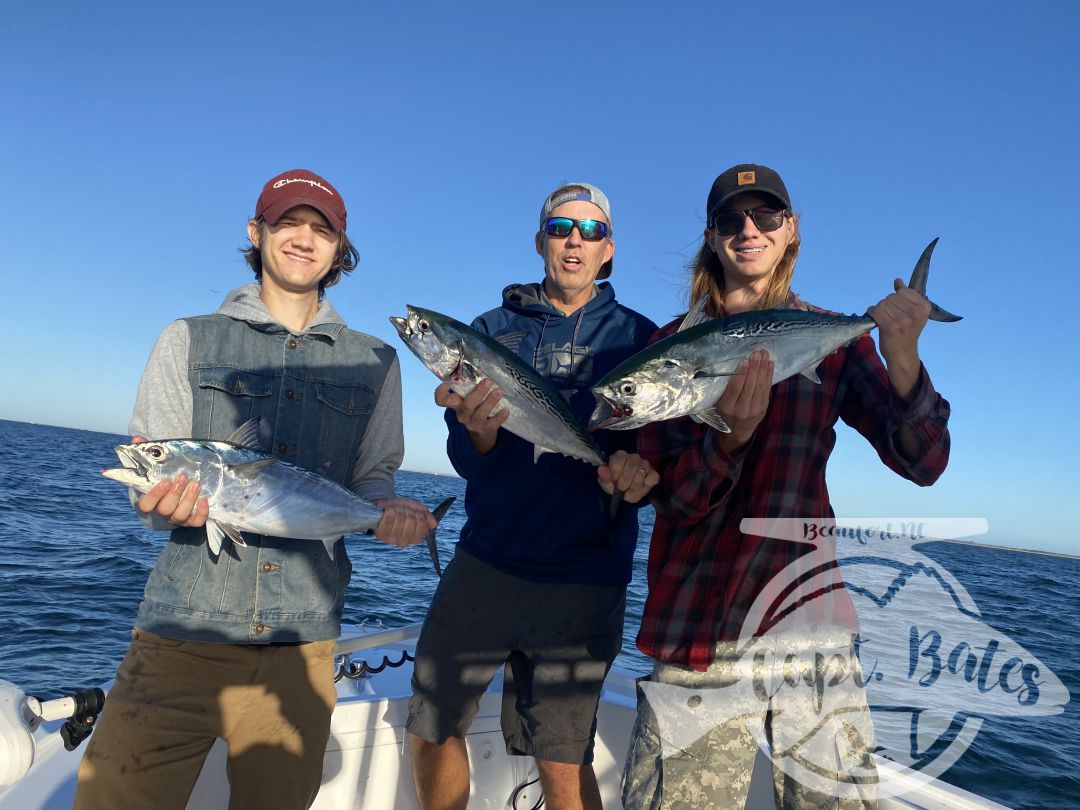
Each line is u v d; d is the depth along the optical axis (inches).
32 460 1592.0
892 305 82.4
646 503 100.0
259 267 99.8
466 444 112.0
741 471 90.4
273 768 83.4
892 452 87.2
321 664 89.7
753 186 95.7
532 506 110.3
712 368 90.2
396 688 127.7
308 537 86.8
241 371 89.7
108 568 433.7
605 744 121.2
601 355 118.6
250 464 84.6
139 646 81.2
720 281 108.7
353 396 96.3
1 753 62.7
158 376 87.0
